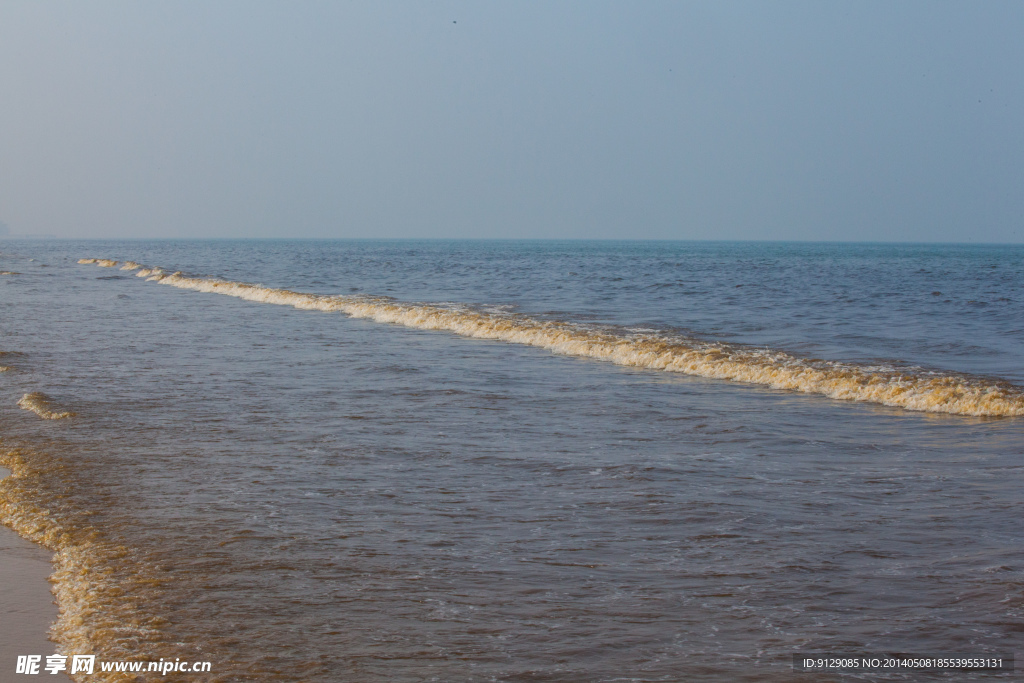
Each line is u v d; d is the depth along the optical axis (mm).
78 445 10148
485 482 8570
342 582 5961
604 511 7605
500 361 17953
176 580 6012
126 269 60219
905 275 61406
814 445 10383
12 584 6148
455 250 155000
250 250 141375
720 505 7781
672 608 5543
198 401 13078
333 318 27469
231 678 4664
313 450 9930
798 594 5766
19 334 21578
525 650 4973
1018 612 5461
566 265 77938
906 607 5555
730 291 41125
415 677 4664
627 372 16641
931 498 8055
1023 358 18328
